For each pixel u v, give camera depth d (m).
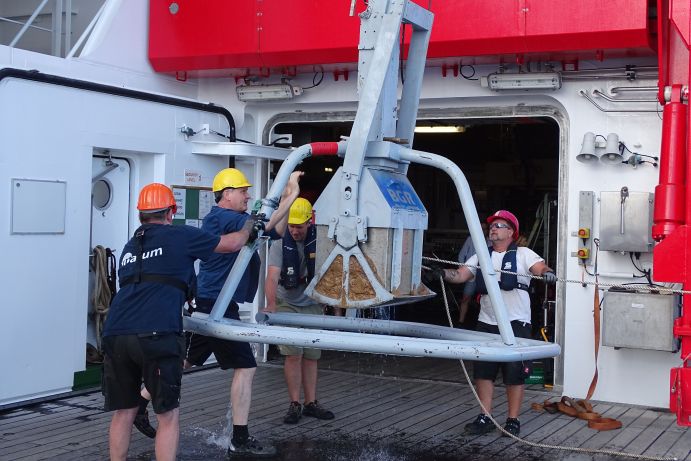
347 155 4.40
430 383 8.38
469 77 8.09
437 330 5.01
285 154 8.88
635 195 7.30
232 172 5.69
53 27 8.16
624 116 7.52
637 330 7.10
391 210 4.31
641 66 7.42
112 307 4.70
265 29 8.14
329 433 6.28
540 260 6.20
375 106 4.39
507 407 7.32
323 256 4.51
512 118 8.29
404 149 4.54
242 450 5.55
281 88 8.75
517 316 6.17
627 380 7.51
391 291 4.38
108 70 8.10
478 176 14.91
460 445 6.01
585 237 7.60
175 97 8.16
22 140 6.62
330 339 4.27
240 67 8.36
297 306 6.46
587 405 7.05
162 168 8.05
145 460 5.44
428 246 14.69
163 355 4.59
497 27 7.21
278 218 5.02
